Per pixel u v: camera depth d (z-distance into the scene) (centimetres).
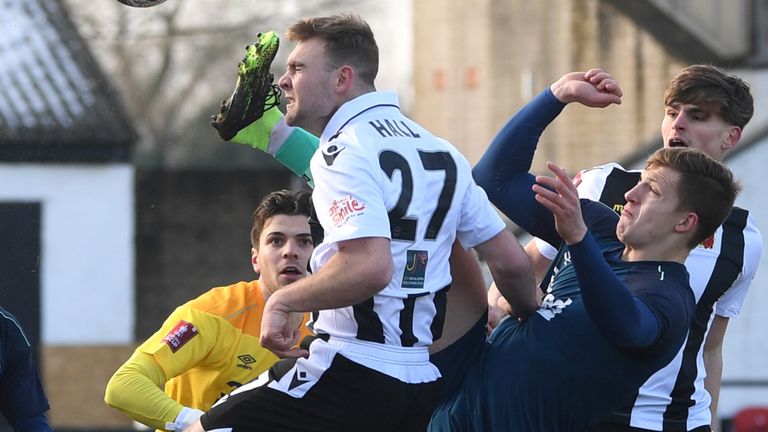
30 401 1040
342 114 866
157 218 4106
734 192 904
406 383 852
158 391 1019
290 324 824
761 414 2633
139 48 4734
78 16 4497
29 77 3638
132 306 3553
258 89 1027
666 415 1004
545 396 905
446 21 3506
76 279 3466
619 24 3334
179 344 1049
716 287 1020
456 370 946
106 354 3519
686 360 1012
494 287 1039
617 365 885
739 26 3212
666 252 903
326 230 834
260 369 1084
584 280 831
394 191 834
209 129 4472
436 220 862
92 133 3512
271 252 1071
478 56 3475
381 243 806
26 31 3816
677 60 3303
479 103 3466
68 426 3472
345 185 820
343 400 846
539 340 915
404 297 846
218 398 1091
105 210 3494
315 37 877
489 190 985
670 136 1059
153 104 4672
